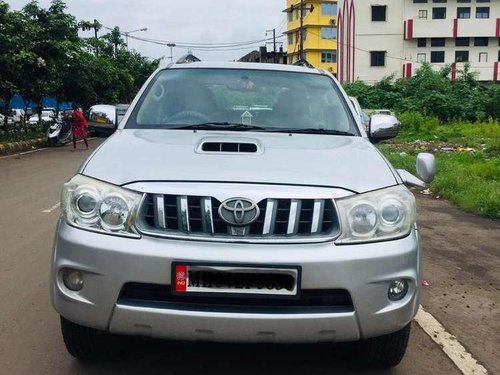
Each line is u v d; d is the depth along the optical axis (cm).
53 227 700
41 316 417
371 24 4966
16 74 1759
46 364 343
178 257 272
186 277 272
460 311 451
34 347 366
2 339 378
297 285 272
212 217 279
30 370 335
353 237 285
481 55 5044
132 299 279
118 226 283
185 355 355
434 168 410
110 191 289
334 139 388
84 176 304
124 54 4112
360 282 279
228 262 270
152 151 333
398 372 343
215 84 443
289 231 280
